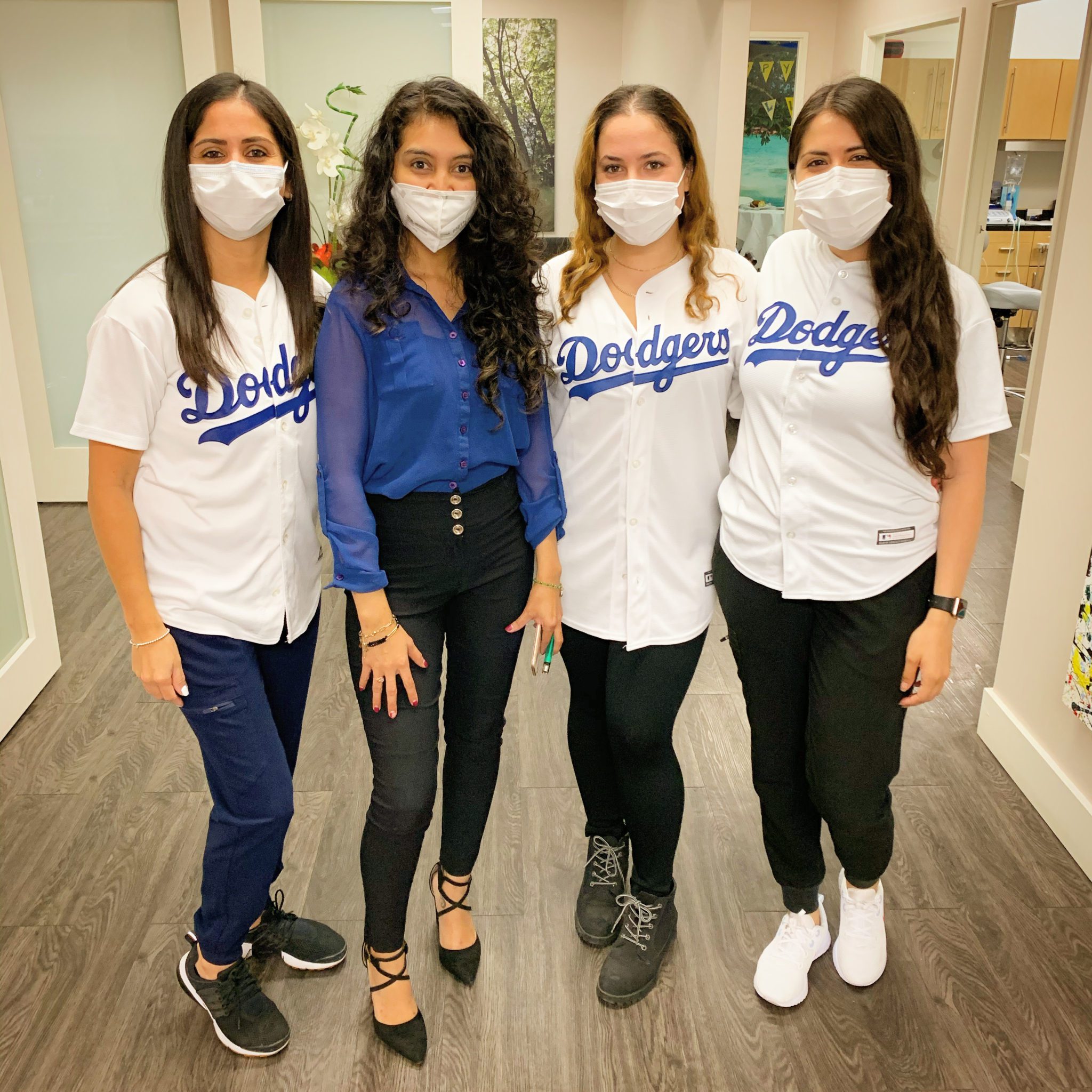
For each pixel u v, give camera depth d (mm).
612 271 1722
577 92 9531
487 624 1688
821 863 1934
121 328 1423
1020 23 9094
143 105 4434
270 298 1568
